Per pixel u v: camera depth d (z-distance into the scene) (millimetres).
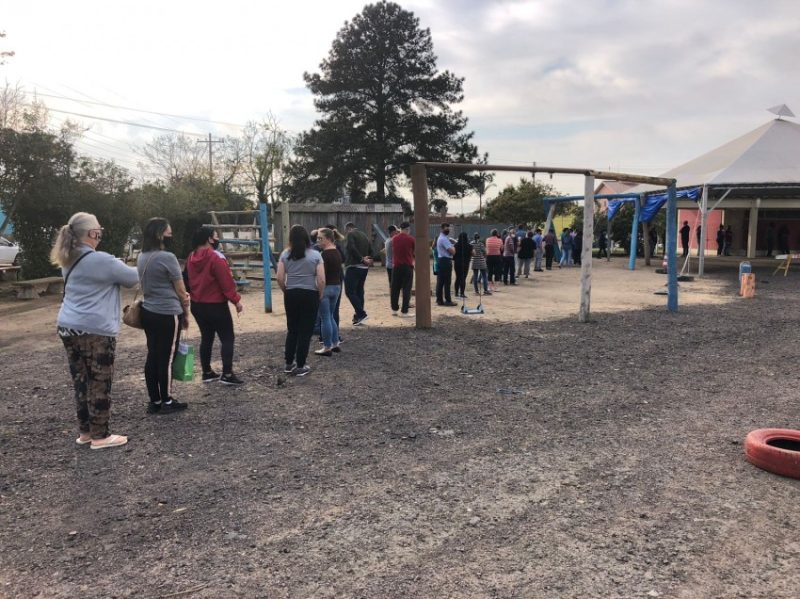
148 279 5125
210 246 6281
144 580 2877
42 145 14805
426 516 3506
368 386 6344
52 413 5465
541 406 5668
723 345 8523
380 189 37531
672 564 2977
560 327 10047
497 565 2988
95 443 4559
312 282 6531
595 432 4941
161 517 3504
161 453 4484
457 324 10344
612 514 3510
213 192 38562
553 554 3082
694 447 4586
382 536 3283
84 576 2912
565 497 3738
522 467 4219
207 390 6160
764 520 3424
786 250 32625
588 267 10484
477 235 14406
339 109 36719
